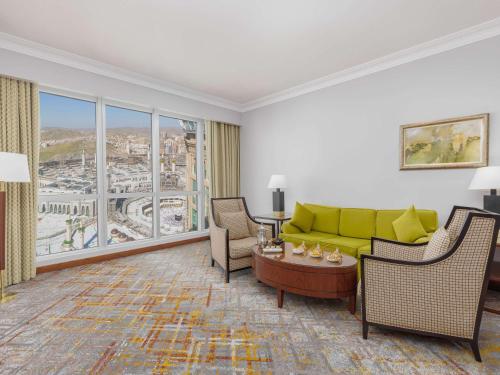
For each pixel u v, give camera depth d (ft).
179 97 15.43
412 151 11.00
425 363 5.36
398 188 11.53
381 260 6.04
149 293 8.87
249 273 10.90
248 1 7.82
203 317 7.28
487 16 8.66
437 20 8.85
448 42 9.99
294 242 11.89
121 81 13.05
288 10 8.27
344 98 13.20
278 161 16.44
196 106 16.24
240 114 18.70
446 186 10.28
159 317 7.28
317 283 7.33
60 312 7.57
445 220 10.34
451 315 5.58
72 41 10.07
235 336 6.36
